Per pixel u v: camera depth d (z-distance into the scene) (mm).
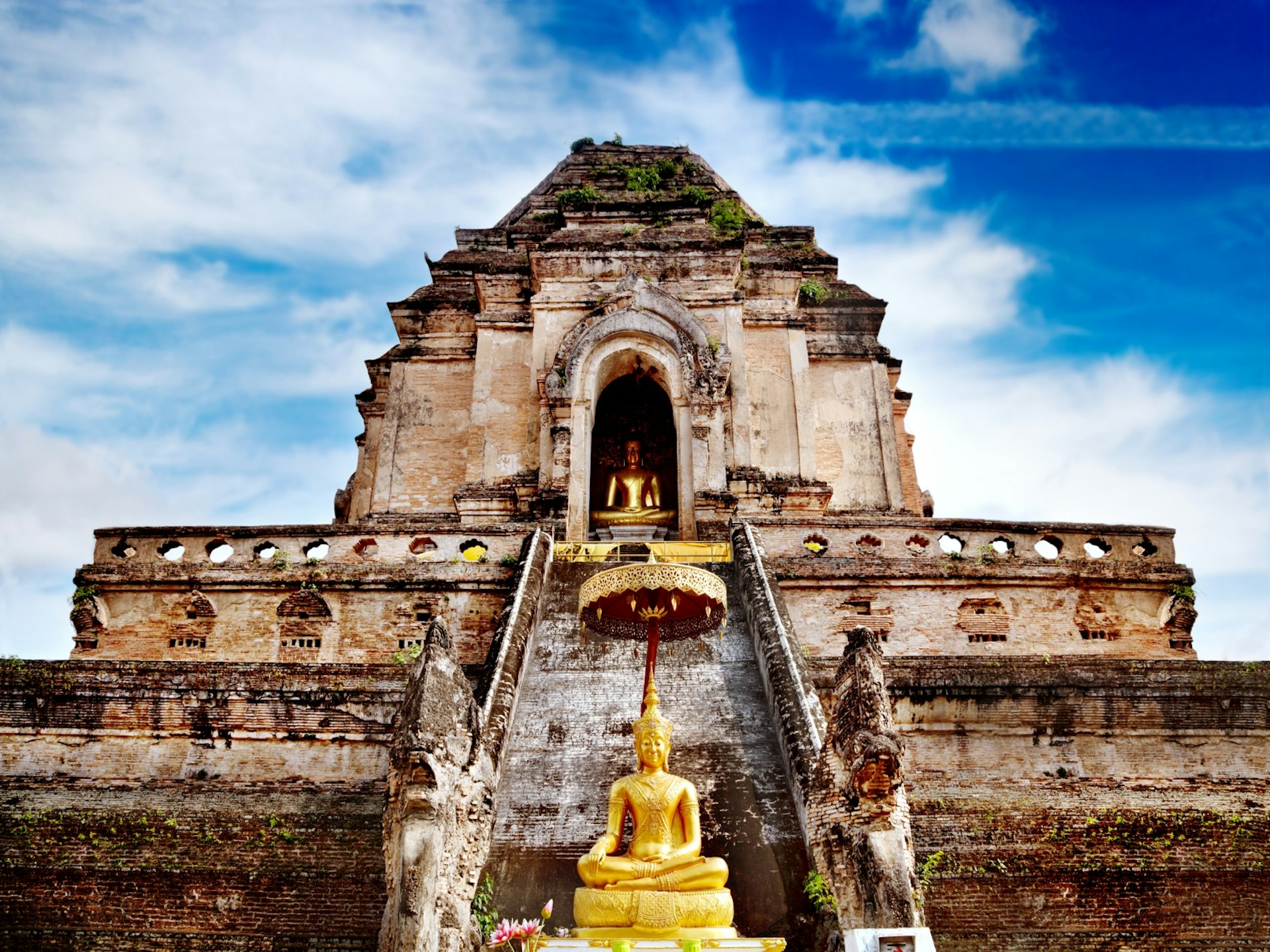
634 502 28734
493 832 13672
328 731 16719
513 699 15531
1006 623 21062
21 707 16938
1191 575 21594
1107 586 21531
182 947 13625
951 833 14859
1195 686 17328
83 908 13992
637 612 14359
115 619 21016
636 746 13117
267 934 13719
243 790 16375
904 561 21234
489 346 29766
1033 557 22016
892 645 20797
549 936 11766
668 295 27547
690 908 11531
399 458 30906
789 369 29656
